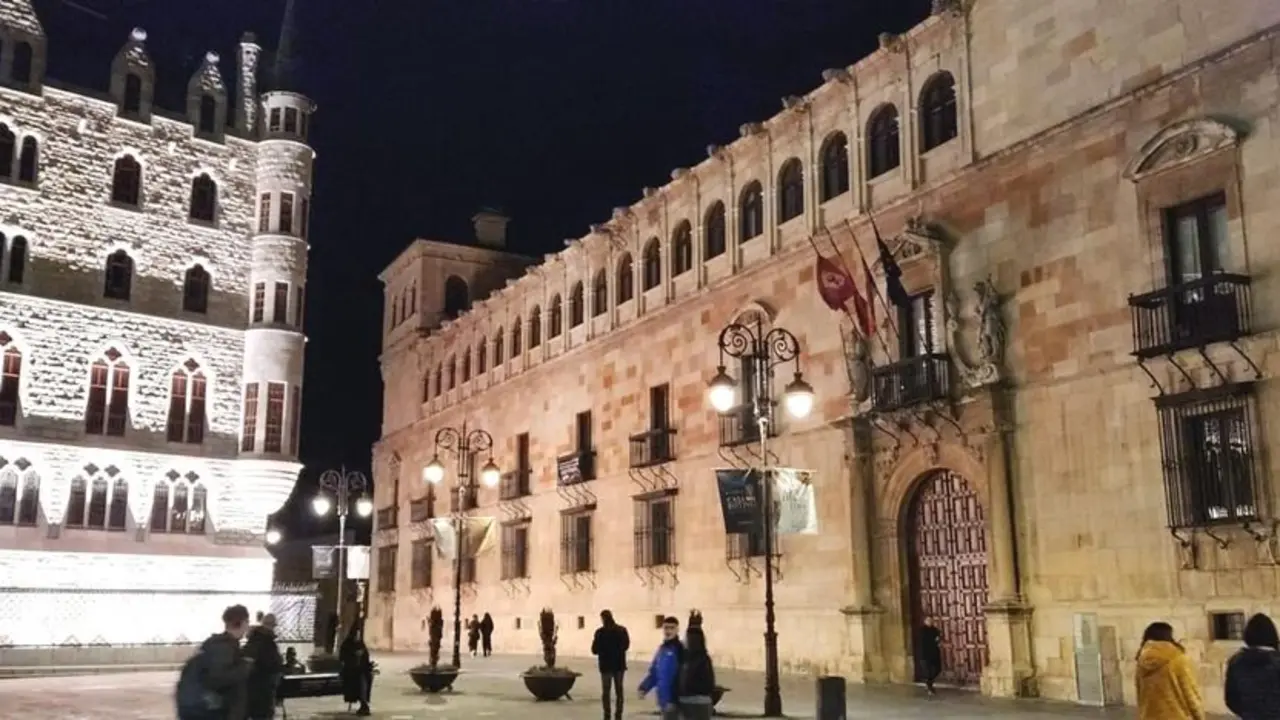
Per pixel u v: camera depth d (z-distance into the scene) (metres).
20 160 42.94
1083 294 23.73
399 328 66.00
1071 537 23.47
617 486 41.25
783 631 31.77
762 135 34.75
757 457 33.47
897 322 28.88
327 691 23.48
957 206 27.44
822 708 16.70
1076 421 23.62
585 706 23.89
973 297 26.66
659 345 39.47
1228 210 20.84
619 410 41.62
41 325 42.41
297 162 49.16
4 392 41.44
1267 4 20.59
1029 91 25.69
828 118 32.28
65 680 34.47
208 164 47.50
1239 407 20.27
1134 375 22.36
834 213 31.73
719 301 36.31
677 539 37.16
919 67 29.09
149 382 44.56
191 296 46.38
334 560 61.81
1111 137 23.45
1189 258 21.78
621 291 43.00
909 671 27.73
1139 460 22.11
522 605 47.81
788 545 31.98
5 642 39.38
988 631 24.86
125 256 45.00
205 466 45.25
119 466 43.41
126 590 41.41
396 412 65.88
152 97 46.53
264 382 46.56
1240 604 19.92
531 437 48.50
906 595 28.17
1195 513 20.77
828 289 28.17
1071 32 24.70
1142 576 21.80
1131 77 23.17
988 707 21.92
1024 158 25.55
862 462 29.27
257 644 14.59
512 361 51.56
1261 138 20.42
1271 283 20.00
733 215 36.09
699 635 14.30
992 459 25.23
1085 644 22.70
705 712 13.99
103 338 43.72
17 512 41.03
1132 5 23.28
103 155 44.84
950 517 27.34
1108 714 20.47
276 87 49.66
